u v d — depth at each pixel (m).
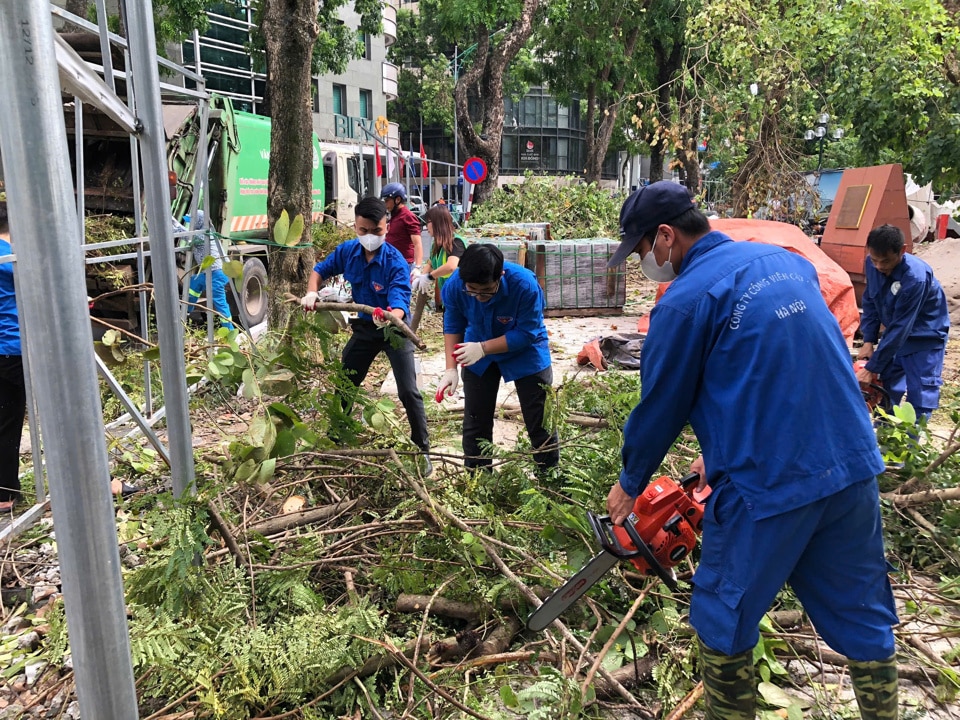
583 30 22.47
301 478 3.82
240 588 2.76
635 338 8.23
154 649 2.32
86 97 2.18
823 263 7.85
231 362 3.30
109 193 8.02
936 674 2.81
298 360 3.58
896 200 9.19
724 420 2.07
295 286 6.70
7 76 1.45
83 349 1.59
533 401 4.07
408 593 3.03
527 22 18.11
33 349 1.56
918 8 9.30
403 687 2.65
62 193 1.52
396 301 4.48
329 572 3.24
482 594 2.89
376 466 3.42
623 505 2.36
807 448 2.01
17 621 3.21
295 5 6.34
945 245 13.07
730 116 11.85
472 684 2.61
